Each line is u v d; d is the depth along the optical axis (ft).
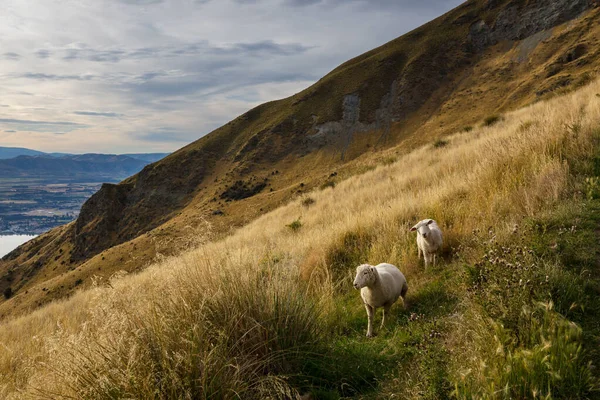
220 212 247.29
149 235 186.91
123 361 10.34
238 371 10.54
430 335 12.66
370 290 16.66
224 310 12.52
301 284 21.35
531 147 27.43
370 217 32.53
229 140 499.10
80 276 172.14
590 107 33.06
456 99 371.76
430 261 22.31
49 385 10.59
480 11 483.92
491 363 9.46
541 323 10.34
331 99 473.67
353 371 12.97
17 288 383.65
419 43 495.00
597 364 9.20
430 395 9.94
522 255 14.06
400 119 404.36
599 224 15.78
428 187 38.91
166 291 12.53
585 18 364.17
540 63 343.05
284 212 76.74
